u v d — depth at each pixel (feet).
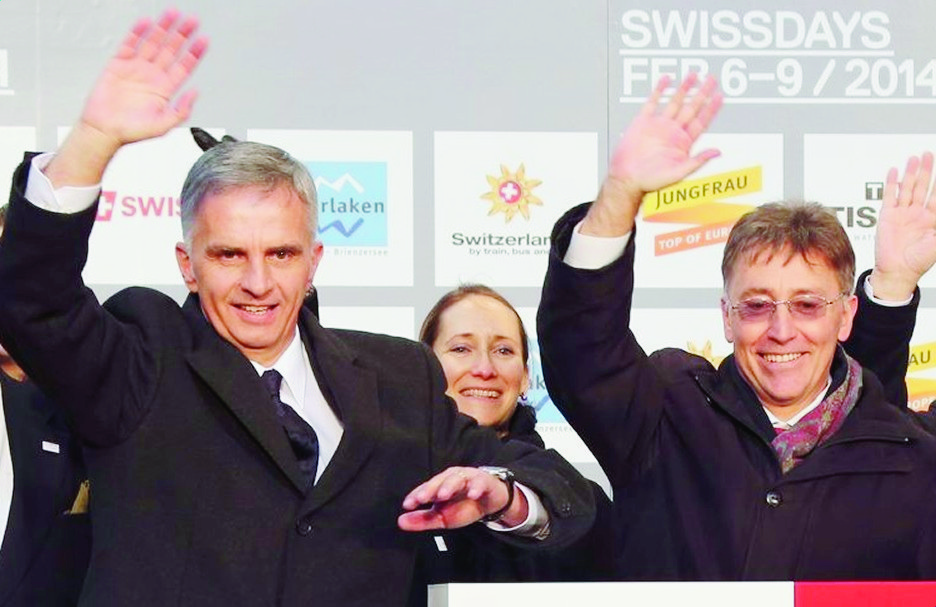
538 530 10.22
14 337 9.62
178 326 10.49
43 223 9.42
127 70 9.68
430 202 19.79
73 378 9.68
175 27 9.79
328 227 19.70
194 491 9.93
